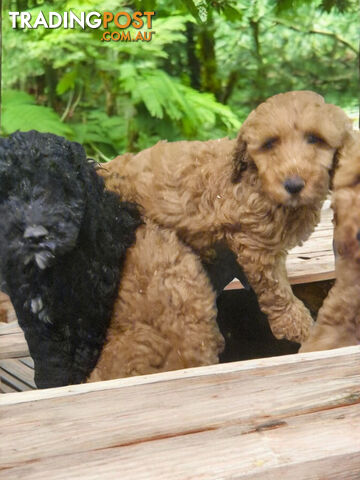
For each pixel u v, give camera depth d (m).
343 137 0.88
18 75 2.46
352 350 0.68
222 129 2.51
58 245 0.76
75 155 0.83
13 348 1.13
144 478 0.49
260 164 0.88
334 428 0.55
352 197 0.79
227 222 0.92
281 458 0.51
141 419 0.56
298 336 0.97
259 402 0.58
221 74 2.75
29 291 0.84
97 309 0.87
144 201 0.94
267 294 0.96
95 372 0.87
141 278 0.89
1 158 0.78
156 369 0.87
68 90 2.56
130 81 2.32
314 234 1.49
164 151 0.97
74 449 0.52
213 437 0.54
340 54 2.83
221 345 0.94
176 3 1.54
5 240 0.77
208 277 0.95
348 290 0.83
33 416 0.56
